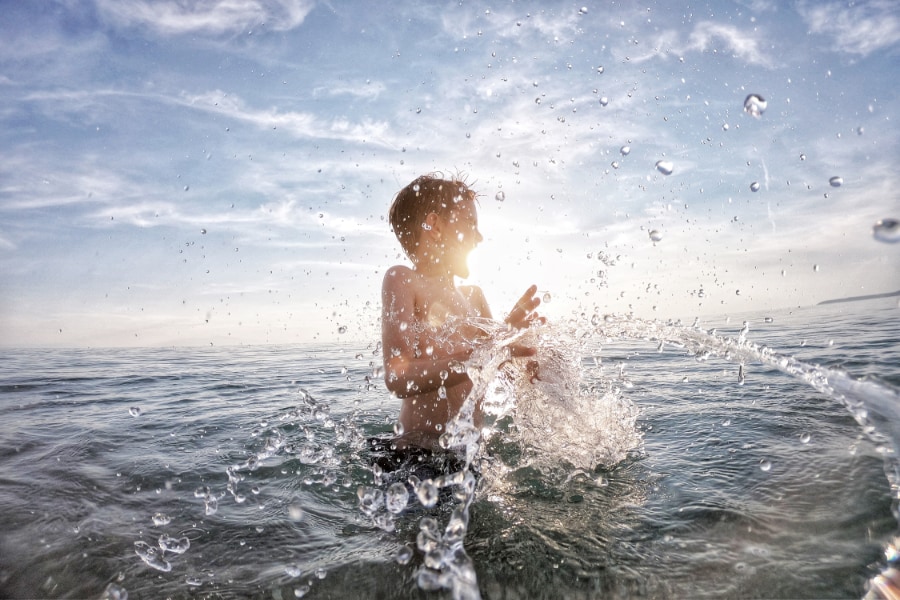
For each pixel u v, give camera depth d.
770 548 0.93
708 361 3.03
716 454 1.39
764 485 1.17
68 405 2.61
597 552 0.94
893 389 1.59
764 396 1.99
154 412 2.35
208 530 1.13
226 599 0.88
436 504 1.18
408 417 1.58
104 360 5.30
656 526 1.02
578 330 1.73
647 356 3.37
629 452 1.45
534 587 0.87
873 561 0.88
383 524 1.11
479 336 1.72
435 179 1.86
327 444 1.70
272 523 1.15
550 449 1.49
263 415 2.19
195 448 1.74
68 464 1.59
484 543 0.99
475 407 1.61
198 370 4.05
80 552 1.05
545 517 1.08
